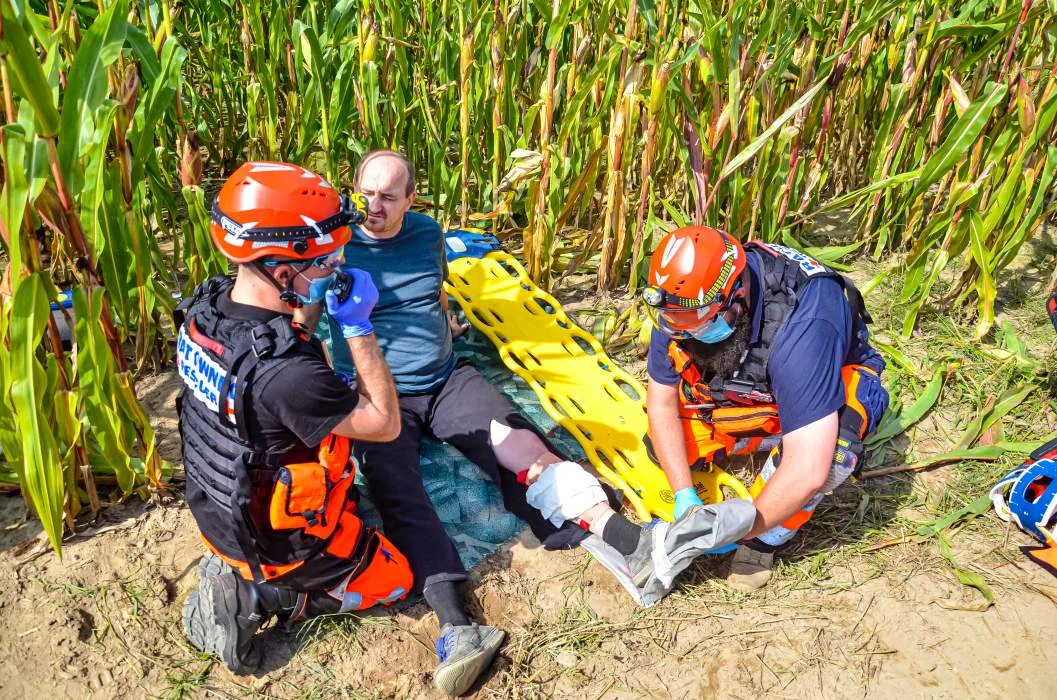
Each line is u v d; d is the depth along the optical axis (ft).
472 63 13.05
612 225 13.12
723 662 8.27
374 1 14.92
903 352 12.55
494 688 8.04
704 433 9.52
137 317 10.93
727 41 11.27
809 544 9.55
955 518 9.70
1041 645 8.39
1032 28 14.05
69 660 8.03
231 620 7.56
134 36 9.24
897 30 14.19
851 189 16.65
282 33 14.74
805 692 8.01
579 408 11.01
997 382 11.89
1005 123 12.73
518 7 14.12
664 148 13.34
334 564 7.76
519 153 12.18
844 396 8.15
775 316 7.97
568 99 13.48
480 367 12.09
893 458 10.76
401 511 8.87
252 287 6.61
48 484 8.16
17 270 7.47
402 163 9.53
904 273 14.28
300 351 6.50
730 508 7.85
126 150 9.28
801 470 7.95
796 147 12.59
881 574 9.16
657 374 9.05
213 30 16.47
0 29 6.51
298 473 6.94
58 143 7.65
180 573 8.93
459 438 9.93
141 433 9.29
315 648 8.29
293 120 15.56
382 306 9.86
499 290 12.82
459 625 8.11
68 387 8.68
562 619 8.70
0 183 7.94
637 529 8.95
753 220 13.12
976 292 13.73
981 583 8.92
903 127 13.82
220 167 17.02
